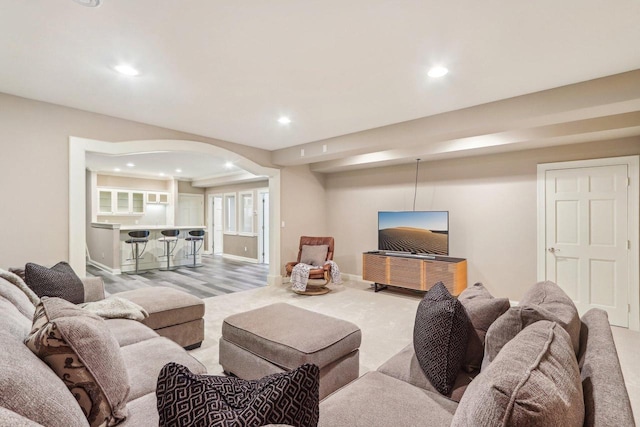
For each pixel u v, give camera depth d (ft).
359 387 4.91
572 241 13.06
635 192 11.78
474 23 6.29
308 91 9.71
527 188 14.14
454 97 10.13
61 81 9.03
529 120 9.93
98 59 7.77
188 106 11.06
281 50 7.35
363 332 11.34
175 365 2.88
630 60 7.68
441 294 5.48
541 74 8.45
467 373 5.17
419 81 8.95
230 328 7.70
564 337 3.48
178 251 25.55
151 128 13.25
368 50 7.34
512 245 14.56
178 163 23.21
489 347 4.46
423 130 12.17
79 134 11.35
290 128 13.76
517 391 2.27
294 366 6.32
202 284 18.97
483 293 6.15
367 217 19.88
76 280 8.66
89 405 3.79
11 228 10.10
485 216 15.34
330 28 6.48
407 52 7.42
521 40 6.87
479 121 10.76
